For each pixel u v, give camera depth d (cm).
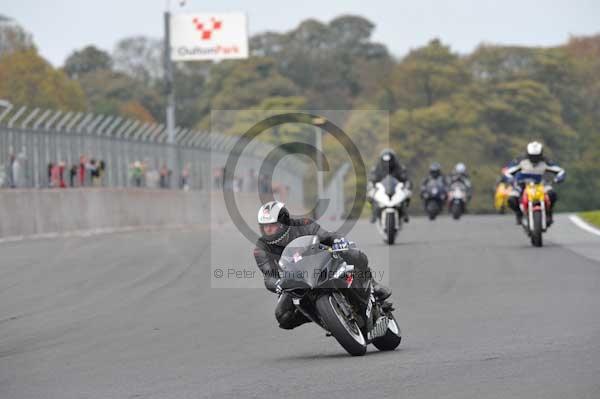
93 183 10650
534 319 3638
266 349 3256
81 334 3741
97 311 4356
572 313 3744
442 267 5828
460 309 4075
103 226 10469
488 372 2566
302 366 2845
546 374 2495
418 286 4978
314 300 3039
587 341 3020
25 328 3938
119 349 3356
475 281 5081
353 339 2964
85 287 5231
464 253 6662
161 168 12712
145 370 2900
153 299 4728
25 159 9306
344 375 2634
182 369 2891
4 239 8494
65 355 3272
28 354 3325
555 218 10400
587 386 2319
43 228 9188
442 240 7906
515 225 9788
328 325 2964
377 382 2500
